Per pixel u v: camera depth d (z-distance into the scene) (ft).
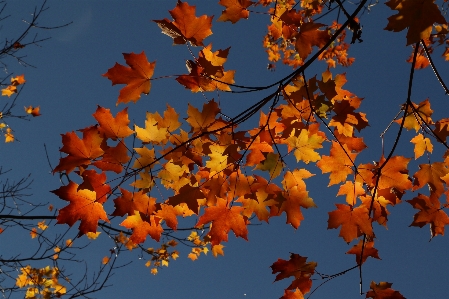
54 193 6.88
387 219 7.93
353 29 6.82
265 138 7.67
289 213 7.88
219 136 7.43
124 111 7.13
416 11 5.27
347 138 7.99
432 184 8.33
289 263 8.24
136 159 7.22
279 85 6.82
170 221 7.74
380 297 8.00
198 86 7.69
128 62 7.02
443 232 8.24
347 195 7.98
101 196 7.03
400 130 7.19
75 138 6.92
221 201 7.68
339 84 8.13
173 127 7.45
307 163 7.73
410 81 6.99
